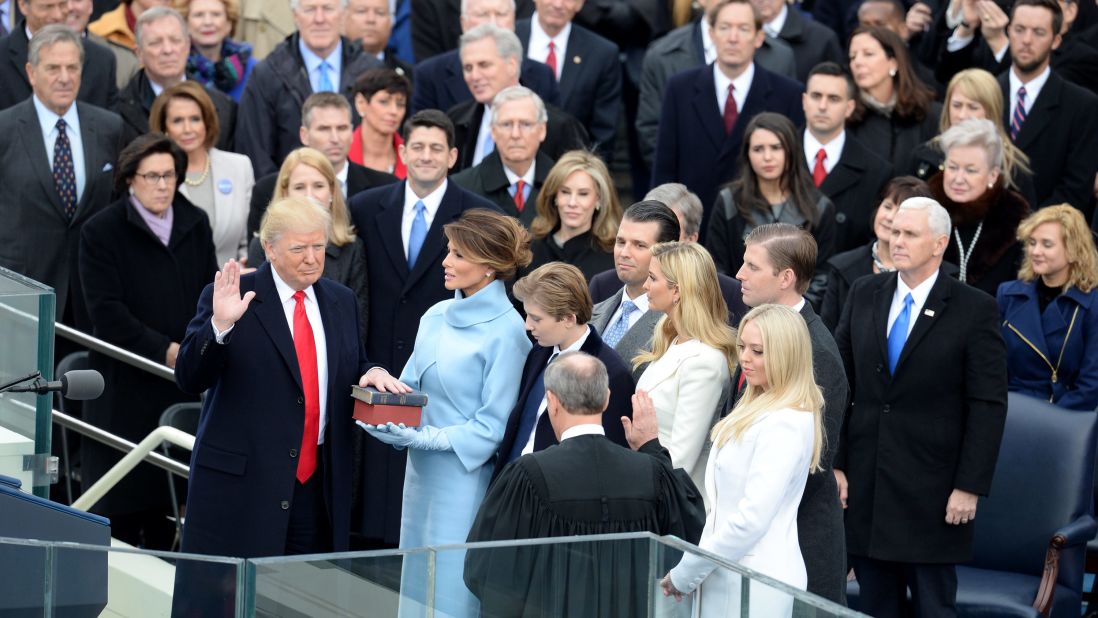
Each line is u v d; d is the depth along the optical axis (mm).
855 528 23016
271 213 21328
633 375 21422
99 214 27484
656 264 20641
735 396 20109
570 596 16359
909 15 36156
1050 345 26141
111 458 28109
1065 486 24125
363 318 25797
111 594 16062
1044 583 22828
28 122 30000
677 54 34219
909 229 22453
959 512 22422
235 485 21172
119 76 35375
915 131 31047
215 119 29953
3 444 19891
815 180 30203
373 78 30781
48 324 20047
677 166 32000
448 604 16531
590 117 34781
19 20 35750
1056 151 31250
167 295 27625
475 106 31516
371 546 25125
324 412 21672
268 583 16172
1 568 15469
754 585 15484
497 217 21500
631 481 17688
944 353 22516
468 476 21125
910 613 23656
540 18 34844
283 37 37781
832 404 19641
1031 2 31141
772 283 20094
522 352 21359
